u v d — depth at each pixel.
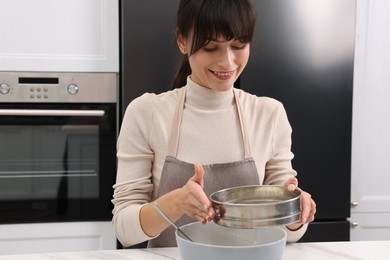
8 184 2.13
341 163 2.15
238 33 1.10
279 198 1.07
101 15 2.09
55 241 2.16
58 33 2.09
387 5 2.20
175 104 1.33
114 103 2.14
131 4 2.01
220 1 1.10
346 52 2.11
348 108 2.13
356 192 2.25
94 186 2.16
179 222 1.29
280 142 1.37
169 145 1.31
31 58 2.08
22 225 2.14
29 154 2.13
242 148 1.32
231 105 1.34
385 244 1.22
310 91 2.10
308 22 2.07
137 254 1.16
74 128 2.13
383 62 2.22
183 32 1.19
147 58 2.04
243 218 0.93
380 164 2.25
